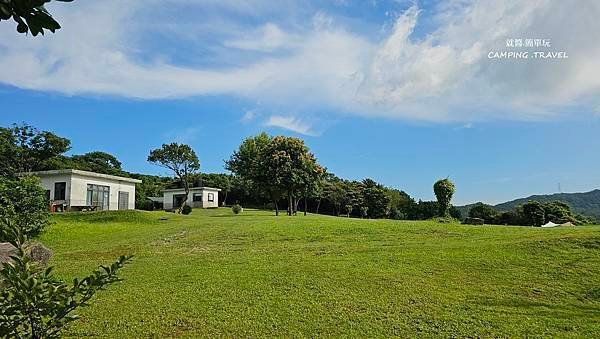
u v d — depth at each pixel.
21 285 2.60
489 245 14.70
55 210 36.19
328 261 13.25
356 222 23.61
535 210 41.16
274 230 20.92
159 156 57.34
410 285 10.51
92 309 8.80
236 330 7.73
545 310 8.84
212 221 27.59
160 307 8.96
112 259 15.16
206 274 11.91
